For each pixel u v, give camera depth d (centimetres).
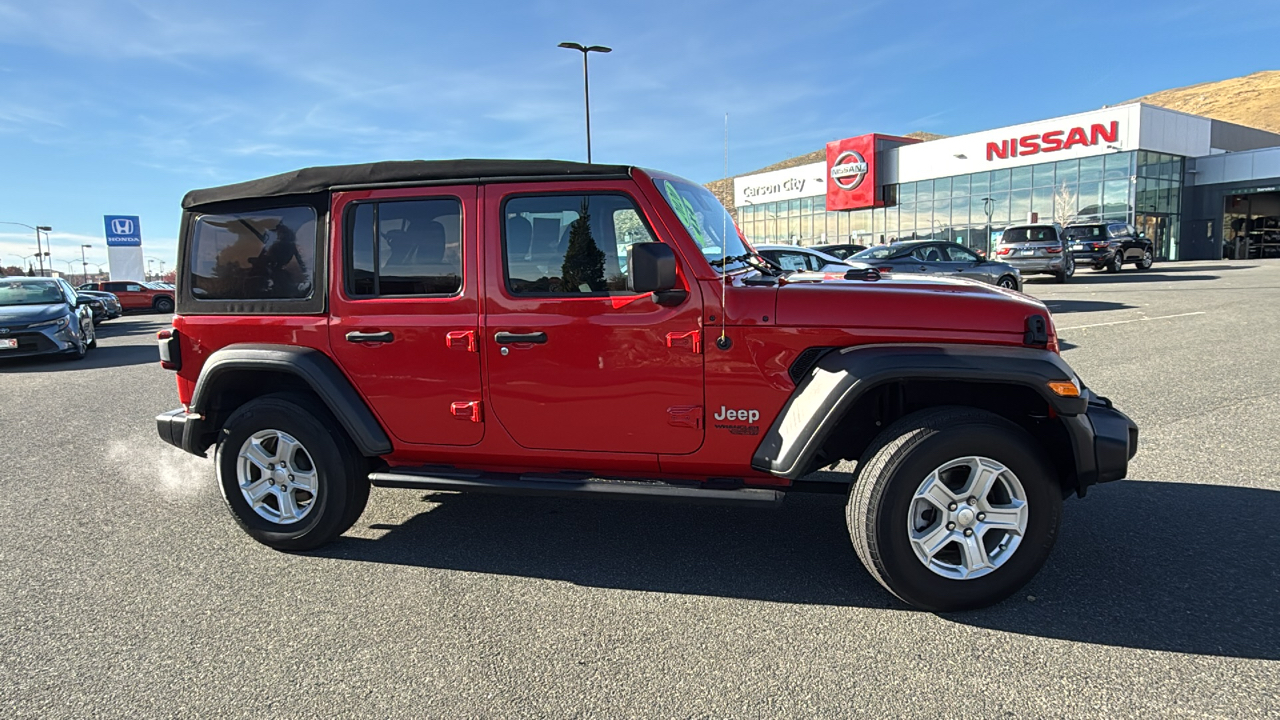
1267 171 3659
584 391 333
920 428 293
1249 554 350
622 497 330
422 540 393
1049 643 277
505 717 239
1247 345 919
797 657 271
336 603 322
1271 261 3331
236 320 378
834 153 4756
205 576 351
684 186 362
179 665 274
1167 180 3744
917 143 4403
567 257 336
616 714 239
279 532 376
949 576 296
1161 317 1233
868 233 4791
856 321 307
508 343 338
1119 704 239
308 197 365
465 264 344
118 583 345
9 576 354
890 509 291
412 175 351
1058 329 1140
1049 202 3828
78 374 1093
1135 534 377
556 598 323
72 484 506
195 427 387
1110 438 299
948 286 323
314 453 364
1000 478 296
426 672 266
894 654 272
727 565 355
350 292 360
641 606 314
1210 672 256
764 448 318
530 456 347
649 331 323
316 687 258
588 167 332
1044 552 298
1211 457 499
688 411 324
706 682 256
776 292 315
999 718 233
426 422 355
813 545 378
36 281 1324
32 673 270
